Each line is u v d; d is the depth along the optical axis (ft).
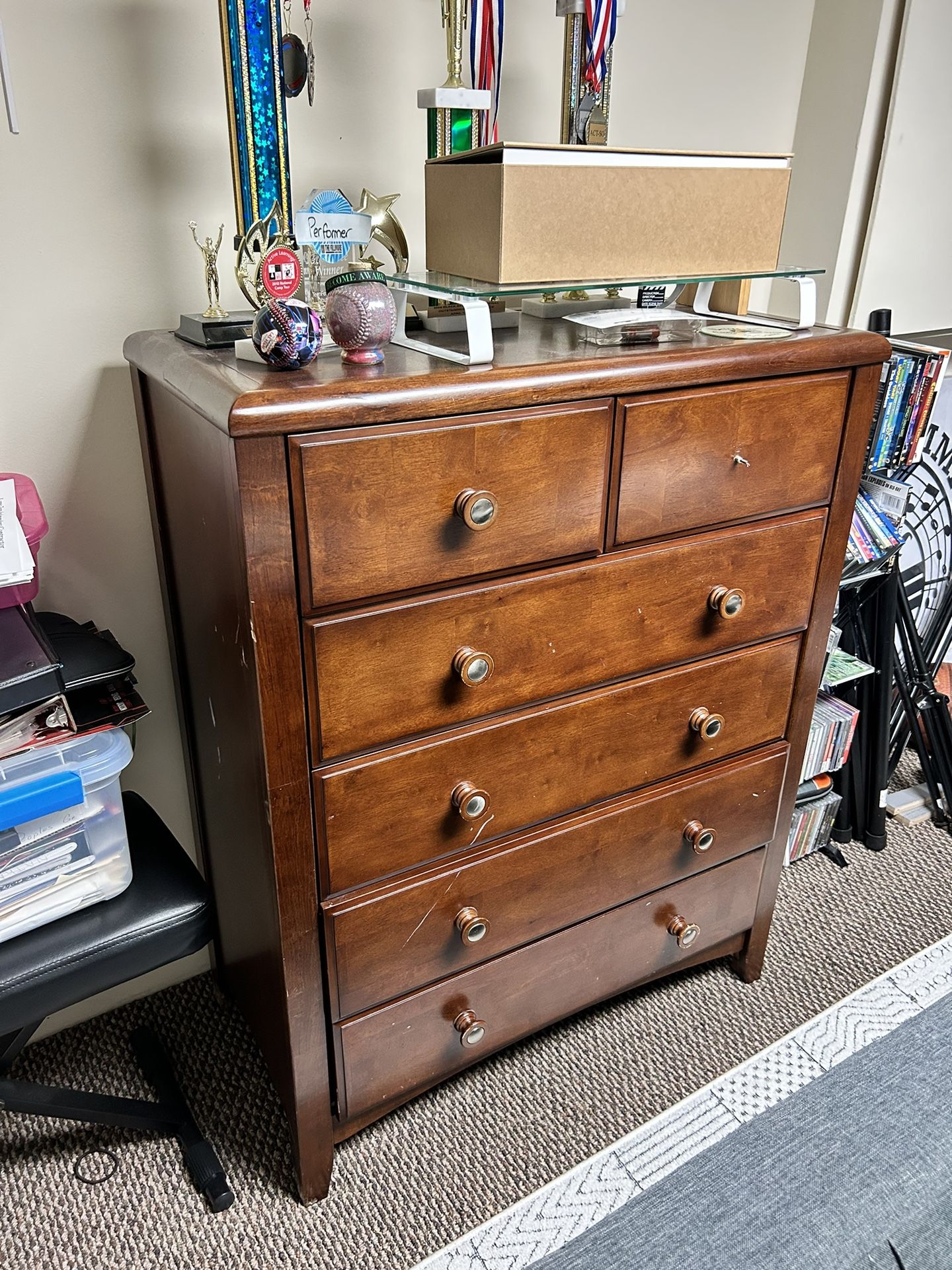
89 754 3.37
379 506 2.85
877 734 5.90
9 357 3.67
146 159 3.67
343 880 3.38
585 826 3.91
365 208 3.68
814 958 5.24
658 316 3.53
